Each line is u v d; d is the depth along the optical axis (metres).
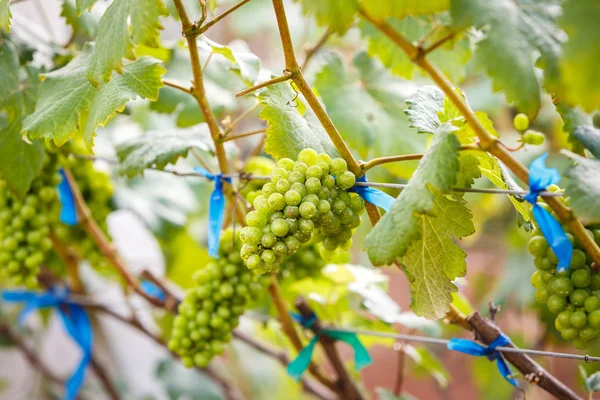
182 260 1.22
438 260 0.74
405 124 1.07
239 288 0.84
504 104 1.30
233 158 0.95
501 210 1.41
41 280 1.10
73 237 1.03
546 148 1.23
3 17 0.80
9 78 0.90
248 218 0.70
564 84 0.64
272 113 0.79
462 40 1.01
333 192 0.71
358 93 1.08
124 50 0.73
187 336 0.85
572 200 0.67
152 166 0.90
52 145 0.92
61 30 1.39
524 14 0.66
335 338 0.93
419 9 0.66
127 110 0.97
